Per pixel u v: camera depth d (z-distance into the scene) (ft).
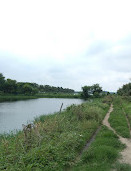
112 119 37.32
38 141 17.62
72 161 15.83
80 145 19.76
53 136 21.06
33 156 14.44
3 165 13.78
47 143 18.29
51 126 24.98
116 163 15.03
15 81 261.85
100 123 35.12
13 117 60.64
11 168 12.71
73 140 19.49
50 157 14.98
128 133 25.27
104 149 17.61
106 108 64.03
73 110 39.68
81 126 28.43
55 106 106.11
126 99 93.35
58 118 30.01
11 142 19.38
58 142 18.74
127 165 14.48
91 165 14.79
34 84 361.92
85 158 16.34
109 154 16.76
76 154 17.48
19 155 14.97
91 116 36.19
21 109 85.81
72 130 25.67
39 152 15.08
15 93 264.31
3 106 99.04
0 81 246.68
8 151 16.15
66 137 20.30
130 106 61.46
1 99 165.68
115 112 49.49
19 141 17.95
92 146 19.53
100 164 14.83
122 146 20.07
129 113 45.37
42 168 13.46
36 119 42.86
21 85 297.53
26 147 16.51
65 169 14.60
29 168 12.69
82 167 14.48
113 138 22.65
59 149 16.81
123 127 28.76
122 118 38.24
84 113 36.60
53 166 13.93
